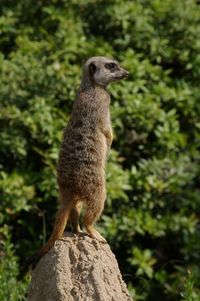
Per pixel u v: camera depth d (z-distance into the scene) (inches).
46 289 281.3
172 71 506.0
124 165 478.9
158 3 506.6
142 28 494.6
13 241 455.2
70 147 301.4
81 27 487.5
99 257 284.4
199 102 485.4
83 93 314.2
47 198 442.9
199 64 494.6
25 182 442.0
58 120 449.1
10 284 366.6
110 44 496.7
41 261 288.0
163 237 478.0
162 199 467.2
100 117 308.5
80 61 478.6
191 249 469.4
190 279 349.1
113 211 457.1
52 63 472.4
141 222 454.3
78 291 278.1
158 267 482.9
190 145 482.0
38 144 456.4
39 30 493.0
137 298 422.3
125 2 502.9
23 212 454.3
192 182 474.0
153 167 460.4
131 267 464.4
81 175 298.2
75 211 299.7
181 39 500.7
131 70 472.7
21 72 464.8
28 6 500.4
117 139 468.8
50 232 453.4
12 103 459.2
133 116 461.7
